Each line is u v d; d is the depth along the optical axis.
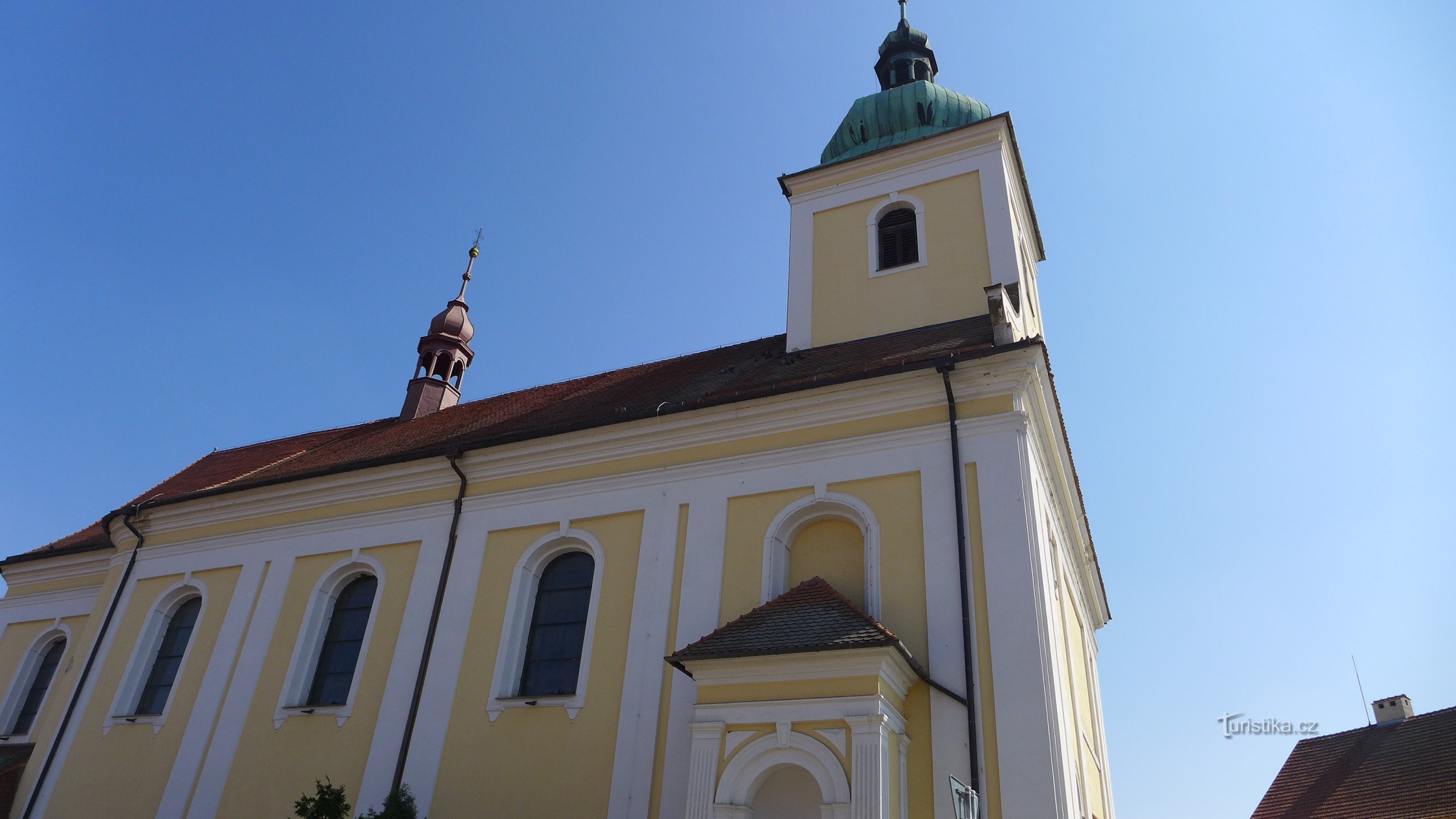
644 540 15.29
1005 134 19.97
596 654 14.55
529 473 17.11
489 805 13.95
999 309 14.66
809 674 11.58
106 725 17.92
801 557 14.41
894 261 19.36
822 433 14.91
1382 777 28.91
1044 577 12.52
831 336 18.62
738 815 11.13
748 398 15.34
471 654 15.50
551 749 14.00
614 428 16.36
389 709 15.52
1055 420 15.70
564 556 16.34
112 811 16.72
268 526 19.11
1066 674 14.21
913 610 12.83
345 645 17.23
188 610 19.42
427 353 28.06
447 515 17.36
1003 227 18.38
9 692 21.77
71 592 22.75
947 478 13.57
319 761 15.58
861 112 22.44
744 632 12.29
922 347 16.20
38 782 17.72
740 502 14.91
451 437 20.48
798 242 20.58
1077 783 14.16
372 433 24.75
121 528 20.86
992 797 11.19
